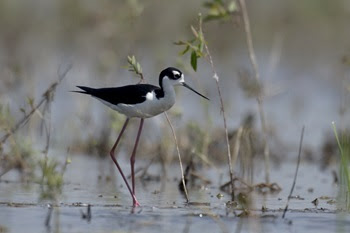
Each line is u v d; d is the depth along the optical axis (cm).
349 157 1420
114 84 1825
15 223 955
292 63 2344
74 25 2455
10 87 1611
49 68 2055
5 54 2272
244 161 1356
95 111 1808
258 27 2572
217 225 979
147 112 1143
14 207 1045
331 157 1555
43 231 920
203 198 1186
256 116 1689
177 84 1143
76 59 2189
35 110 1242
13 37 2514
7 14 2612
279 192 1252
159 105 1136
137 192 1229
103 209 1055
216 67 2172
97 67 1936
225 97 1841
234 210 1083
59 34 2503
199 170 1445
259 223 993
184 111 1766
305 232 948
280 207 1111
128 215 1020
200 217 1020
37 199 1111
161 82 1141
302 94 2031
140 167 1391
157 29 2467
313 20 2614
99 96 1153
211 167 1455
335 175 1359
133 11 1773
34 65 2111
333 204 1135
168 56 2156
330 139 1612
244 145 1363
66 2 2511
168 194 1218
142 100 1130
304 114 1858
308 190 1270
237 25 1342
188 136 1512
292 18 2620
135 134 1586
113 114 1549
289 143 1652
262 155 1538
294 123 1786
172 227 962
